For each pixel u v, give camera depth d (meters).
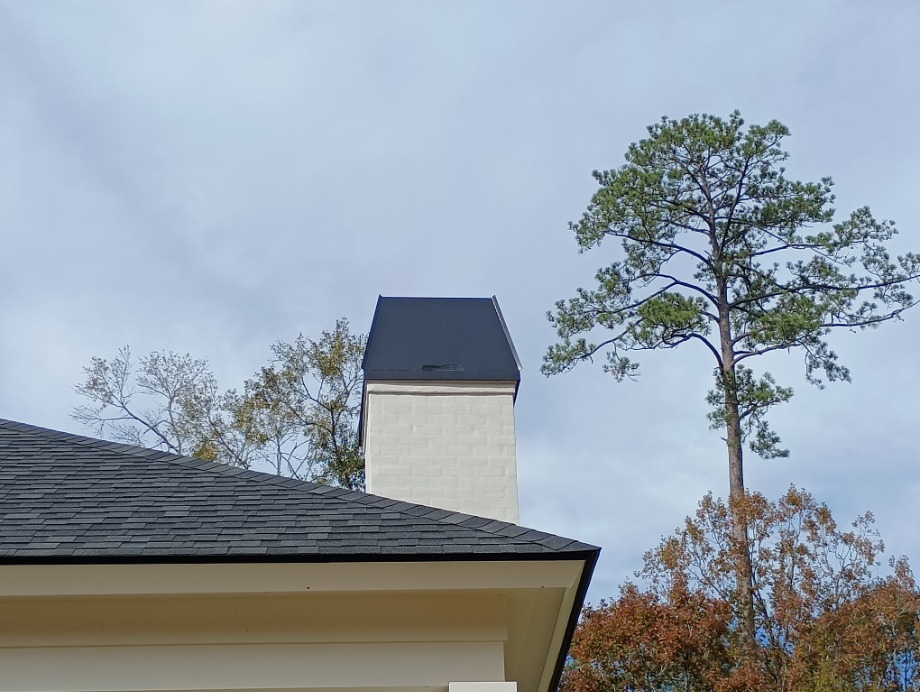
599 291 29.23
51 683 6.34
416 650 6.58
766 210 29.17
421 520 7.00
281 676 6.45
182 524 6.86
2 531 6.68
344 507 7.23
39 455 8.32
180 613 6.58
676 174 29.73
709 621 21.86
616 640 21.94
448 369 12.80
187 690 6.38
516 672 8.87
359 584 6.50
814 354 27.83
